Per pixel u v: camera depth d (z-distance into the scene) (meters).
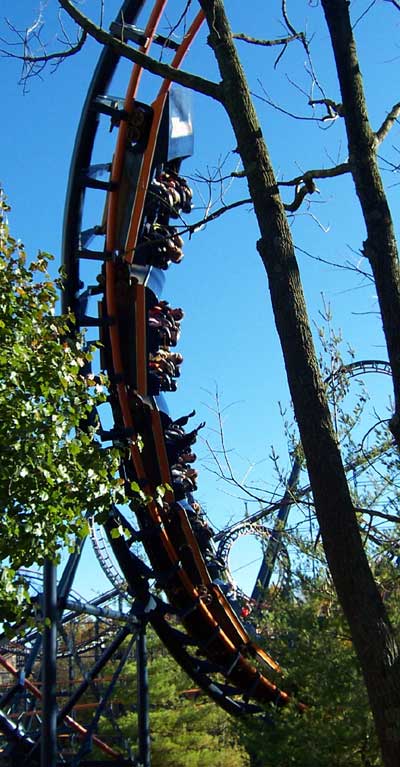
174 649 24.31
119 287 19.52
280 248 7.14
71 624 38.22
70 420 13.96
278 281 7.06
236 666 24.50
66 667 49.38
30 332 13.98
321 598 16.44
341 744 15.42
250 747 17.41
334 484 6.58
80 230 19.19
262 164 7.35
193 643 23.89
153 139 18.14
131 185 18.66
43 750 18.83
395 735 6.00
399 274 6.68
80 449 13.82
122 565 21.97
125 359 20.00
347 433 12.91
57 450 13.78
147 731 22.67
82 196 18.92
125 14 17.12
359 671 15.96
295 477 14.46
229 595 23.17
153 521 21.23
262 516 15.84
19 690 22.80
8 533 12.95
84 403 14.70
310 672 16.59
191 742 30.44
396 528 14.55
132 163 18.69
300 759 15.86
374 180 6.84
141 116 18.16
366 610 6.29
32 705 25.28
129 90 18.00
